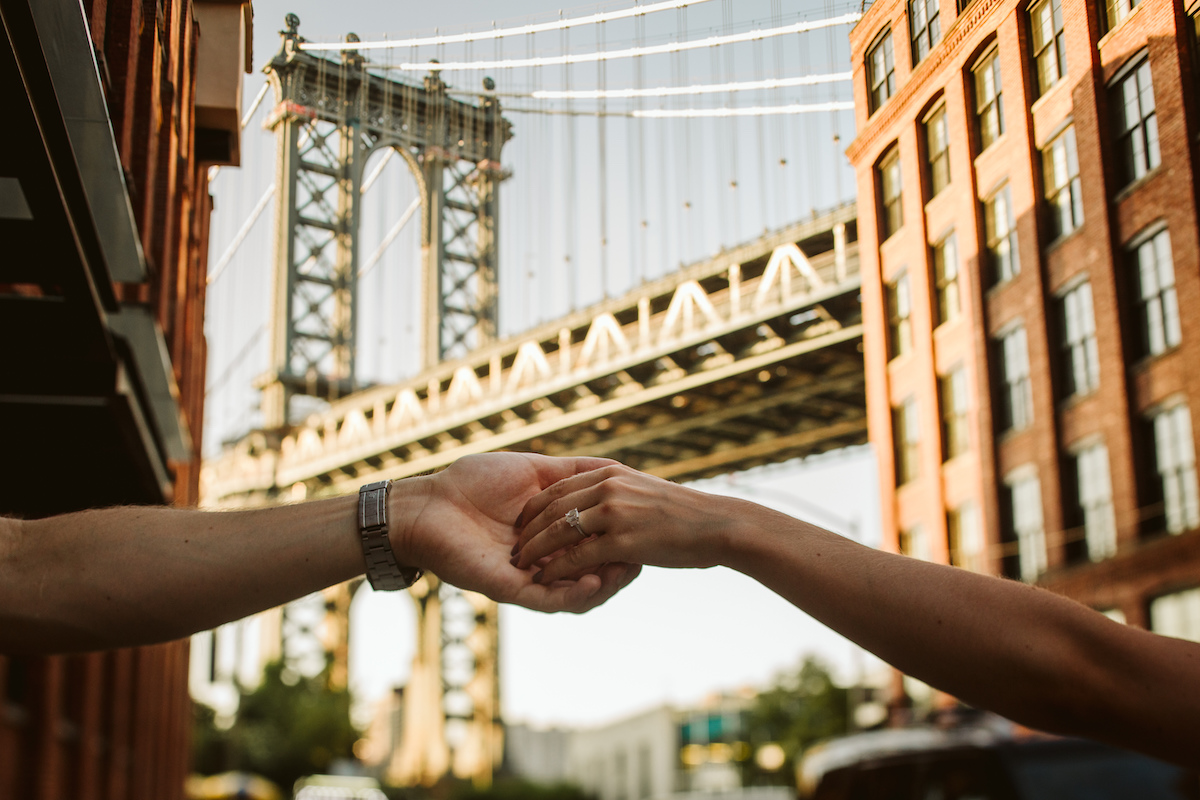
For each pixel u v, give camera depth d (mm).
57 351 3982
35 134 2760
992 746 5434
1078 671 1370
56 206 3135
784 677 52719
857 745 6715
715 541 1633
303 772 46812
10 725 9266
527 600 1776
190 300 7453
